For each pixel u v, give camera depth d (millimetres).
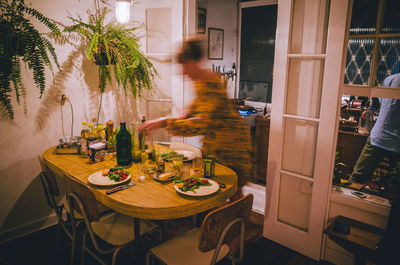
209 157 1942
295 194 2459
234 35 5789
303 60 2281
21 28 2207
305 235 2385
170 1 3078
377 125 2383
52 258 2312
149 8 3197
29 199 2691
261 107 5551
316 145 2273
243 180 978
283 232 2520
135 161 2279
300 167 2412
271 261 2324
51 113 2766
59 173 2160
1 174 2500
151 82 3320
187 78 1008
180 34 3053
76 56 2898
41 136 2715
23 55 2193
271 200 2559
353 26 2021
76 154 2467
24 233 2672
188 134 1002
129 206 1592
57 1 2689
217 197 1708
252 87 5738
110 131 2531
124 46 2791
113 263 1768
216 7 5289
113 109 3334
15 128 2529
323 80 2131
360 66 2045
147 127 2297
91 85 3076
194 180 1781
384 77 1985
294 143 2416
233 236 1605
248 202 1627
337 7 1993
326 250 2324
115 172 1916
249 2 5523
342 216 2162
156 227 1972
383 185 2256
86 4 2934
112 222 1988
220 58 5555
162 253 1660
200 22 5031
